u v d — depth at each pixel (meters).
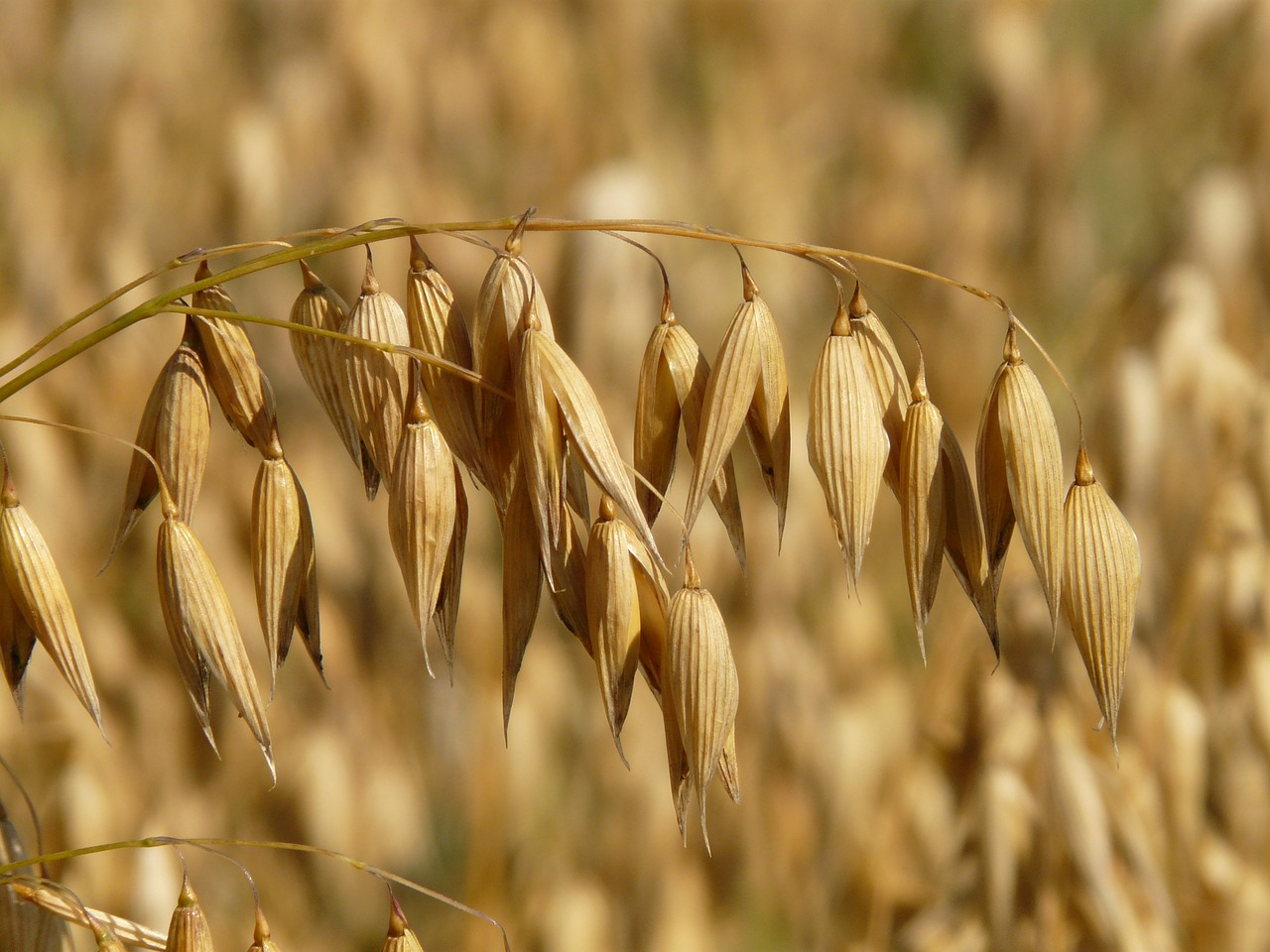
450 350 0.47
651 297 0.77
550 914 0.74
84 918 0.48
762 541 0.82
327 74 0.89
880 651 0.86
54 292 0.82
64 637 0.47
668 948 0.74
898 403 0.48
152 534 0.84
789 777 0.78
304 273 0.48
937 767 0.65
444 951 0.87
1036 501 0.47
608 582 0.47
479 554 0.89
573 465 0.47
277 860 0.84
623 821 0.77
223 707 0.83
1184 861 0.62
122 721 0.79
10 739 0.62
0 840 0.48
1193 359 0.67
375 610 0.90
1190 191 0.73
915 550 0.47
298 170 0.86
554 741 0.85
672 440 0.48
